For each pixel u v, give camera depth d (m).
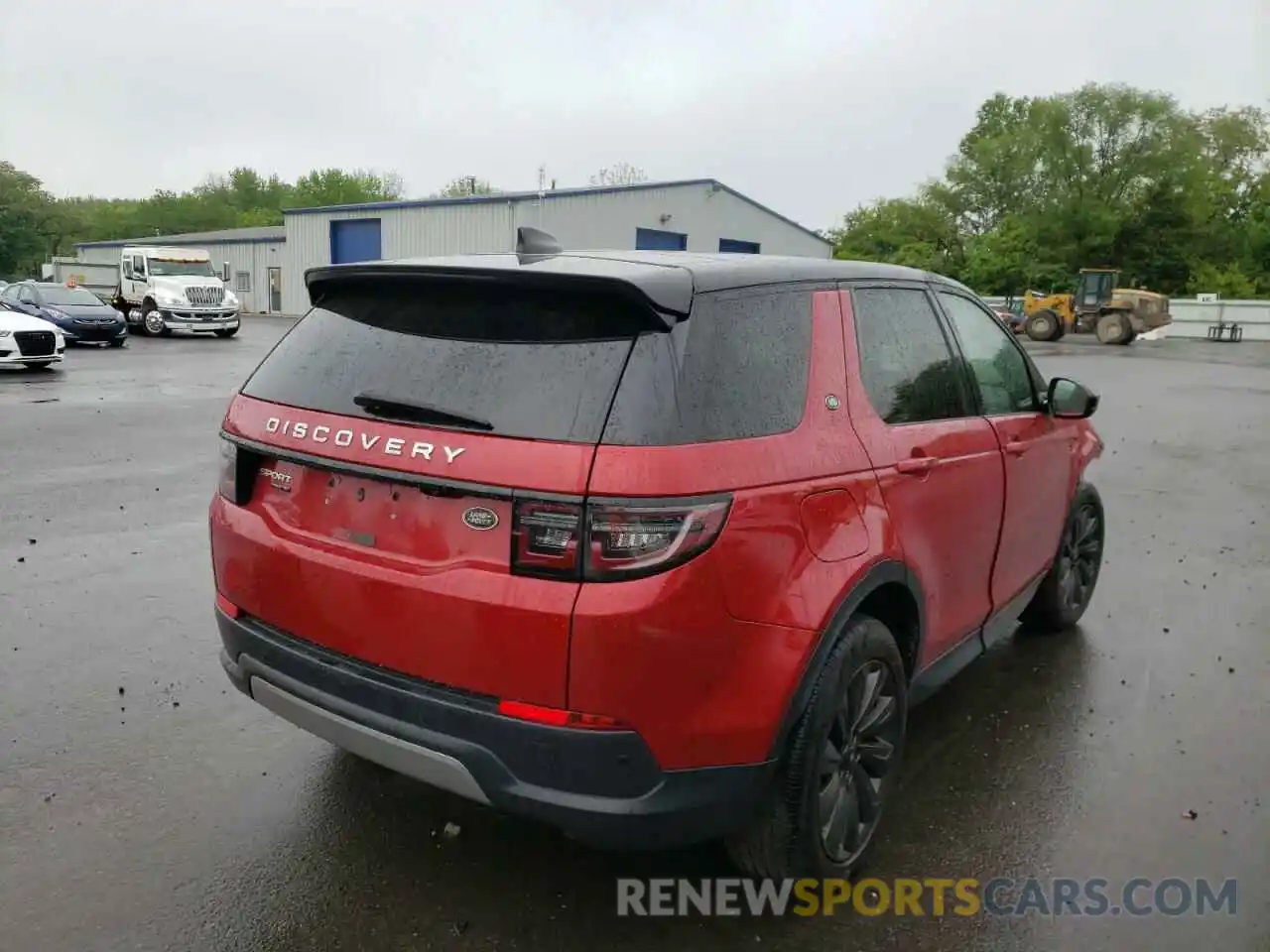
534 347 2.56
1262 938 2.84
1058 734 4.11
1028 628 5.38
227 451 3.11
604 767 2.38
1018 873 3.13
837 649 2.78
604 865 3.10
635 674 2.33
